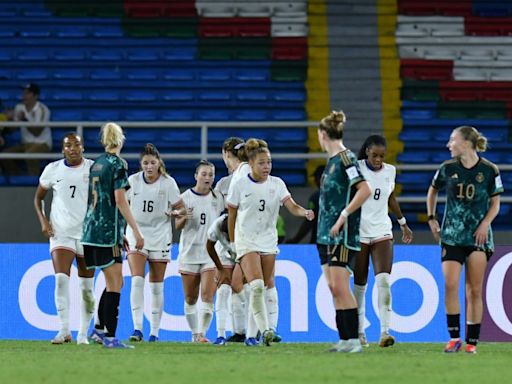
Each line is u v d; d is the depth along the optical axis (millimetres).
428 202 35125
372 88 71125
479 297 34156
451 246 33781
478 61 72938
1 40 72625
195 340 43438
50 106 69188
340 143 31141
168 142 66812
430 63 72812
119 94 69812
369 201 38250
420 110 70062
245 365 27234
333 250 30953
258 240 35625
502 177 64812
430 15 75562
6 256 46719
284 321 46406
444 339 46375
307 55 73000
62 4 74812
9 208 56062
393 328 46375
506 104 70625
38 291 46594
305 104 69875
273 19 74750
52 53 72125
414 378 24281
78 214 38562
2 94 69750
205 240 42531
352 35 74375
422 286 46562
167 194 42312
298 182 64250
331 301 46469
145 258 42719
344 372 25344
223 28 74125
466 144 33281
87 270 38562
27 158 57750
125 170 33719
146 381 23016
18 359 29859
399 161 66188
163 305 46219
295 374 24734
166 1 75062
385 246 38312
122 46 72875
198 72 71500
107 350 34250
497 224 63062
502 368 27688
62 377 23953
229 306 46125
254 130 67375
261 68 72062
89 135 67062
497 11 76250
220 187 42938
